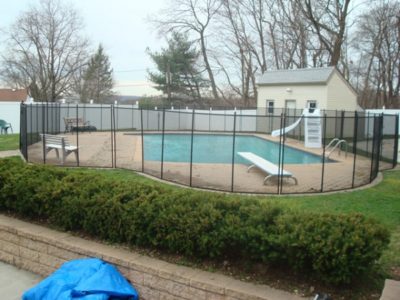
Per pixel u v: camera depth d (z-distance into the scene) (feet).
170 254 12.76
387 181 32.53
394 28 108.78
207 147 62.23
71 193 15.10
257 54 125.29
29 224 15.66
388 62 114.62
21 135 43.91
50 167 18.90
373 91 124.36
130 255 12.73
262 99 88.12
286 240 10.68
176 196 14.08
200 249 11.98
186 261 12.25
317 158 52.16
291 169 39.42
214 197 13.83
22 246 15.01
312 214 12.24
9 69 134.10
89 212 14.10
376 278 11.43
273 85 85.35
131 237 13.35
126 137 68.28
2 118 78.64
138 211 13.05
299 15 107.45
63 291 11.09
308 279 10.97
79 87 147.54
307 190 28.60
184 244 12.26
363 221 11.64
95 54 162.61
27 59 129.70
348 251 10.23
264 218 11.82
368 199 24.99
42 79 130.52
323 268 10.40
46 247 14.28
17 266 15.24
